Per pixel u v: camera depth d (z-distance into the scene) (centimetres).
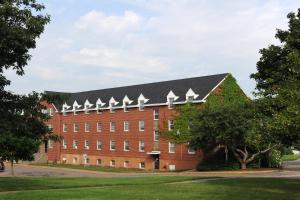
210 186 2498
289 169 5475
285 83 2103
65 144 8544
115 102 7481
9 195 2025
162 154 6438
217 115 4966
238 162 5509
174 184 2675
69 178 3453
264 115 2311
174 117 5991
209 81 6175
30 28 2122
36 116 2330
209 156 5609
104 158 7588
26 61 2194
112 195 2030
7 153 2122
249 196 2006
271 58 2441
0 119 2191
